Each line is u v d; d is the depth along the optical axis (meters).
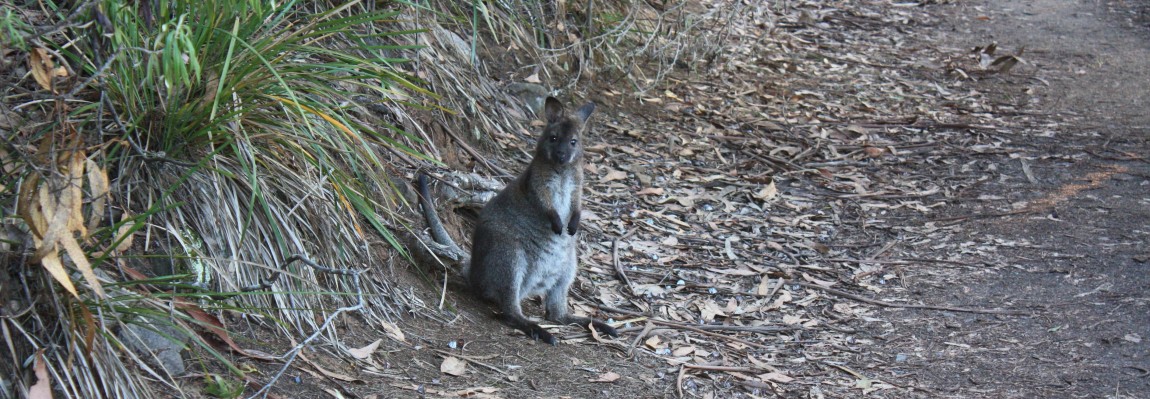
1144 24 12.42
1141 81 10.34
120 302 3.61
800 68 9.95
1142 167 8.04
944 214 7.18
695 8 10.06
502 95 7.36
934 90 9.82
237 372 3.68
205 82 4.31
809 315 5.67
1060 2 13.28
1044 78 10.35
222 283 4.17
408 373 4.29
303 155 4.63
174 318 3.71
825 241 6.71
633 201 6.90
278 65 4.53
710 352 5.11
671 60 9.14
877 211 7.21
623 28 8.86
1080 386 4.86
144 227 4.09
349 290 4.65
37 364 3.20
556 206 5.24
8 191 3.56
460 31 7.49
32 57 3.38
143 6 3.94
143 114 4.04
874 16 12.09
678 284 5.92
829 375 4.93
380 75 4.92
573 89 8.05
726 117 8.52
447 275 5.35
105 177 3.28
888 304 5.82
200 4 4.19
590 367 4.75
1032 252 6.54
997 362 5.12
